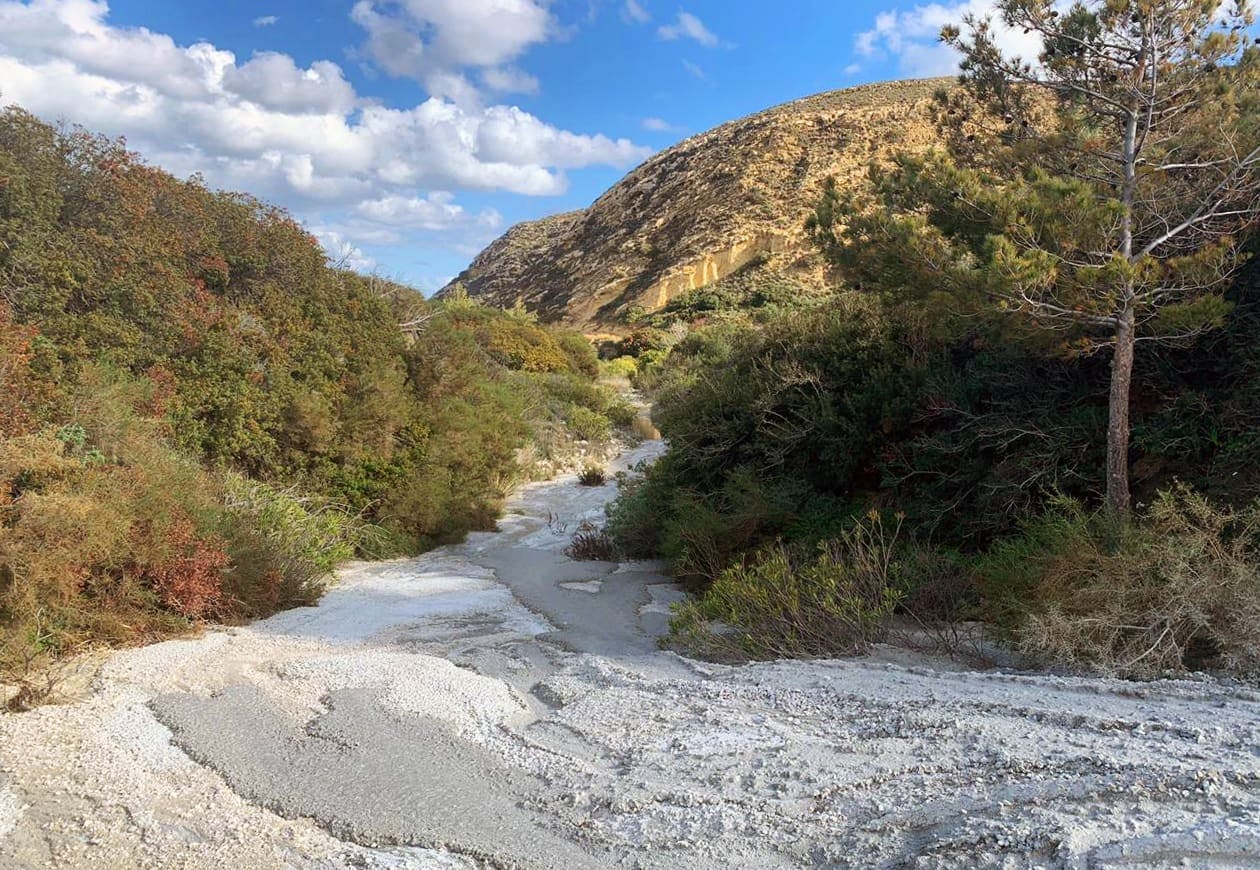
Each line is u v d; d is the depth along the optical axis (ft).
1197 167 25.29
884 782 12.75
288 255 48.21
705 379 43.34
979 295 23.52
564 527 54.80
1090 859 9.39
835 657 22.11
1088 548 20.52
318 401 44.55
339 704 18.34
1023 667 19.98
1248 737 12.80
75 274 35.01
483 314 119.65
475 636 26.32
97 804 13.55
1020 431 28.71
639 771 14.40
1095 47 25.61
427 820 12.93
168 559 26.00
